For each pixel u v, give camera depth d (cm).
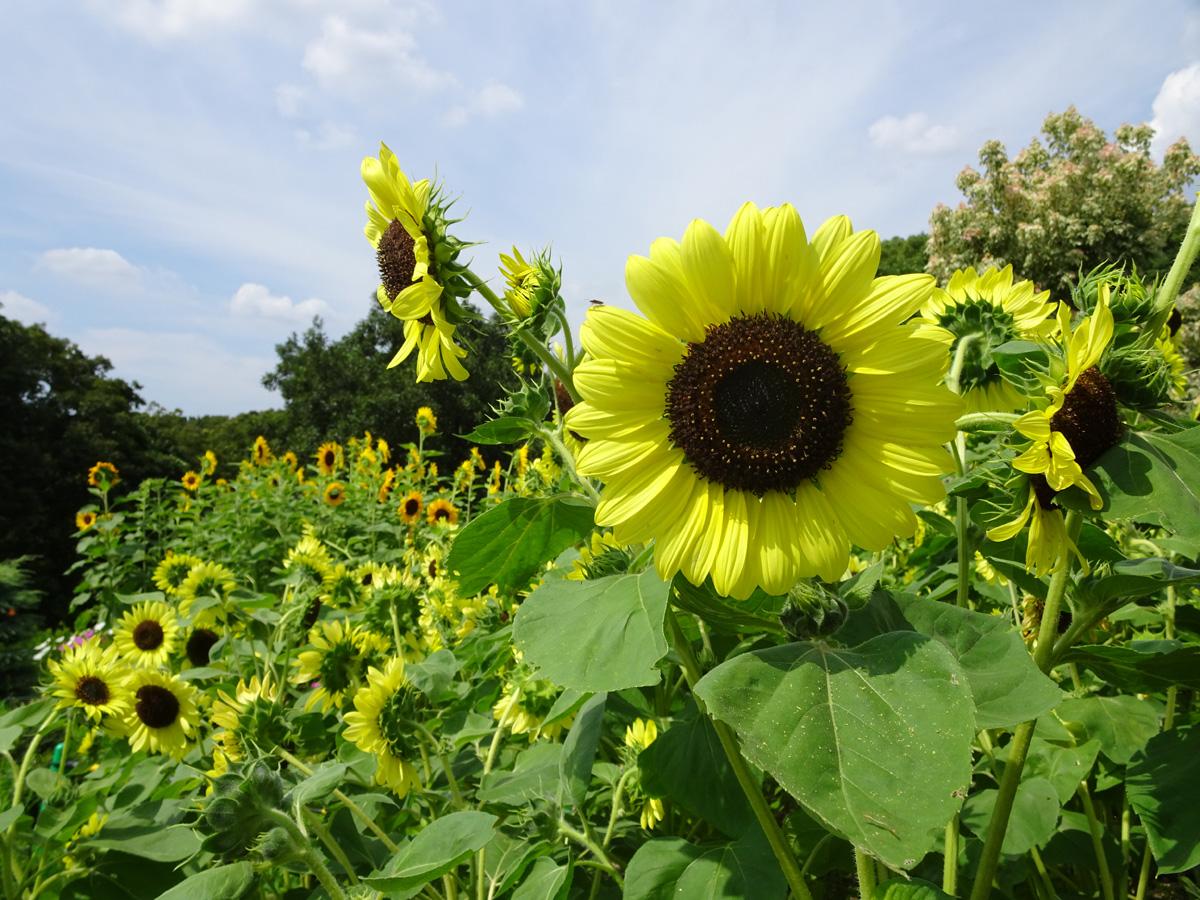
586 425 68
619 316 67
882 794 52
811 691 56
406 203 84
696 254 65
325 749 130
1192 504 61
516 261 88
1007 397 90
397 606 145
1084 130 770
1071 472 62
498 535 85
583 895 96
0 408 980
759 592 79
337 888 68
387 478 430
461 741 108
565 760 89
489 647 133
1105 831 96
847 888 111
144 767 129
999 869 89
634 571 75
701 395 65
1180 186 732
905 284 64
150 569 409
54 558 861
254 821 67
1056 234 746
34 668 358
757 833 78
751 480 65
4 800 124
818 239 65
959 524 89
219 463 1180
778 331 65
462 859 69
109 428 1046
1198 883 103
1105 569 76
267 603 161
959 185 796
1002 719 63
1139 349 66
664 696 106
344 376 1229
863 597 68
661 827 98
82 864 101
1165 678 71
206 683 171
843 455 65
